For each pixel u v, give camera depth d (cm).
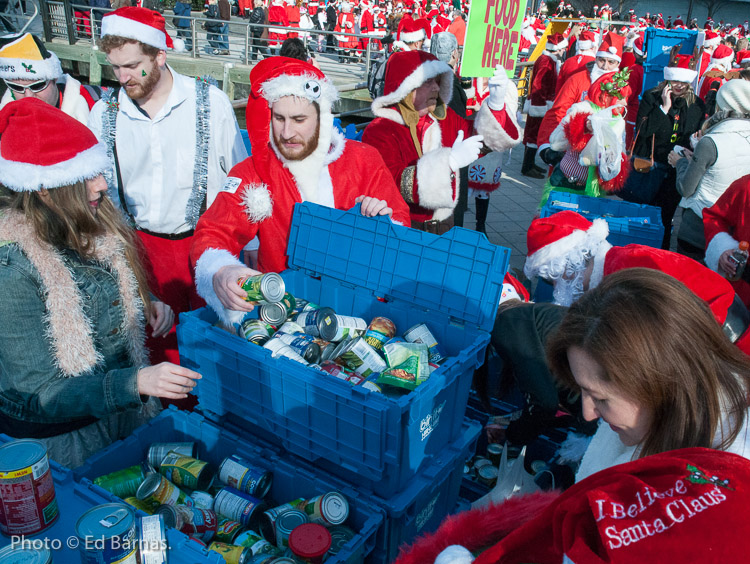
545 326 213
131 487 183
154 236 329
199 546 135
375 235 223
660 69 938
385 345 194
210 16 1512
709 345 90
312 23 1911
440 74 365
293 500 185
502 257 195
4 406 183
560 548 85
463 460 210
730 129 387
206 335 192
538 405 216
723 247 311
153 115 313
